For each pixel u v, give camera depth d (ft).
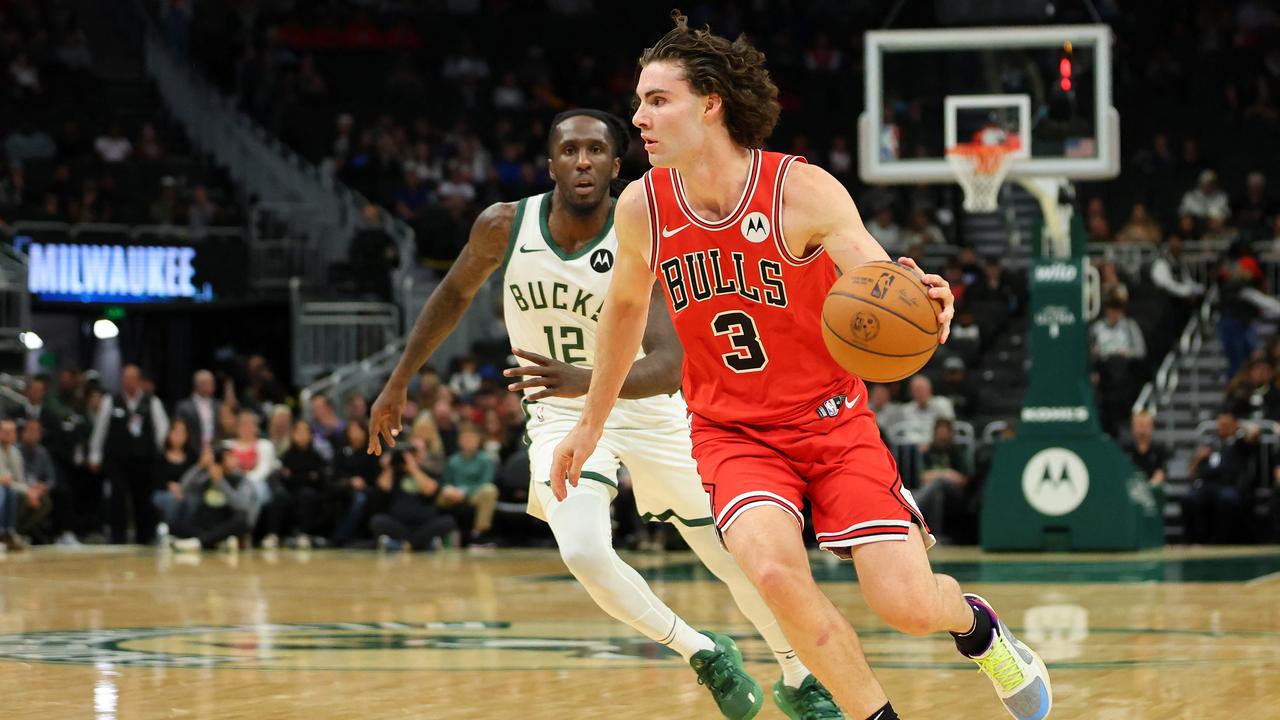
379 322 69.87
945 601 13.20
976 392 60.75
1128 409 58.29
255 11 88.89
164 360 78.07
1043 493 47.98
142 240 72.95
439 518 53.52
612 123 17.47
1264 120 80.94
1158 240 68.39
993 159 47.60
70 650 23.95
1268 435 54.95
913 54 48.49
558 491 14.56
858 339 12.28
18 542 53.31
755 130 13.26
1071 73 47.34
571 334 17.53
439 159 80.94
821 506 13.35
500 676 20.56
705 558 16.81
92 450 57.36
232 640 25.43
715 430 13.83
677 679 20.20
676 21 13.65
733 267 13.34
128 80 86.33
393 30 90.84
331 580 39.65
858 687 12.69
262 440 55.52
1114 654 22.38
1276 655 22.21
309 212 77.97
